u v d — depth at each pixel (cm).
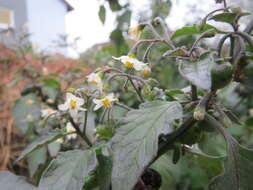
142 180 11
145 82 12
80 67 42
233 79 10
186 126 10
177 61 10
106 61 47
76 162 10
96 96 12
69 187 9
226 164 9
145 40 12
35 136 32
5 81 50
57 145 24
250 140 34
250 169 9
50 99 34
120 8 23
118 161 8
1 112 46
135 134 9
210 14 10
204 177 31
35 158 26
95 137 14
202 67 8
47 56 40
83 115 15
